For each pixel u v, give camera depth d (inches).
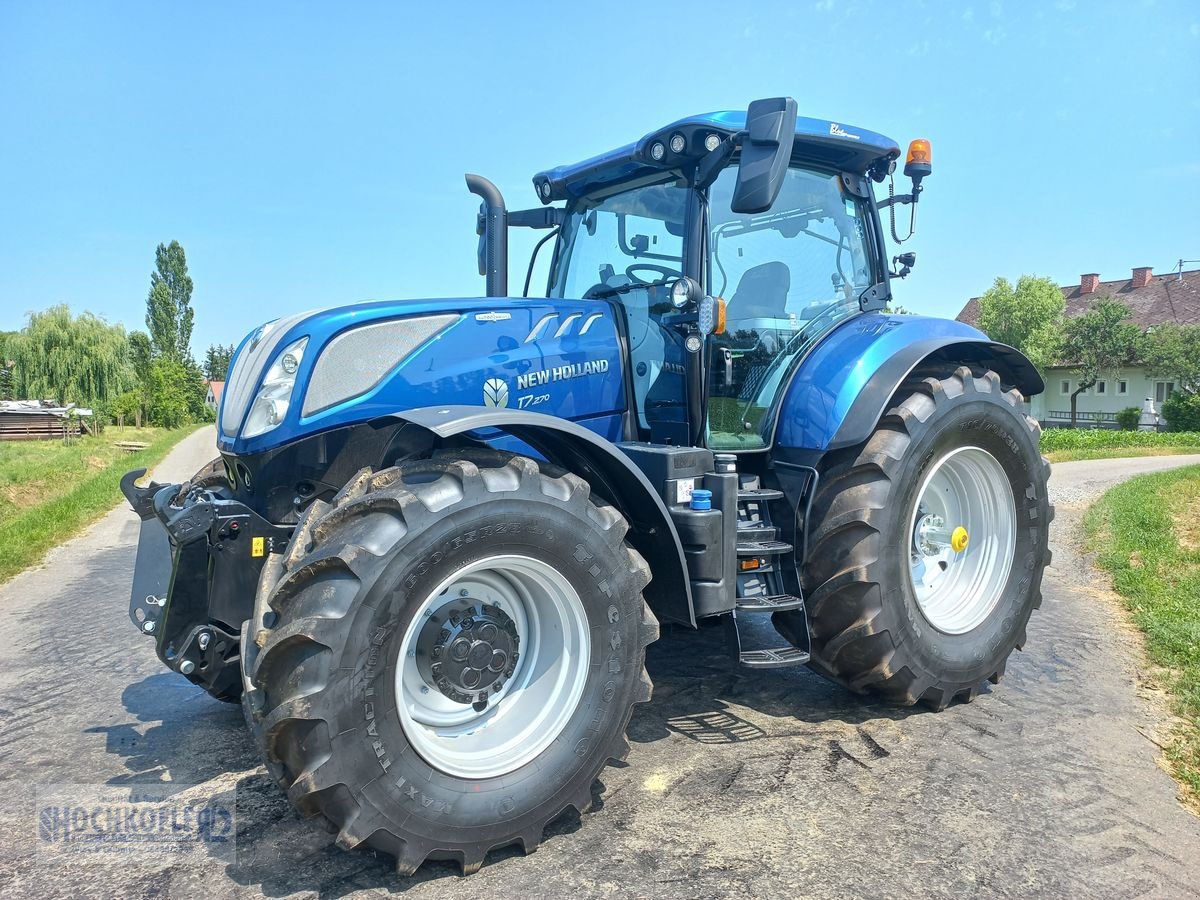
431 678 99.0
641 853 99.0
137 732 139.0
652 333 147.0
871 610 133.0
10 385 1590.8
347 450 118.6
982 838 101.7
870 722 138.8
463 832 93.7
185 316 2962.6
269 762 90.4
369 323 121.0
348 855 99.4
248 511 114.5
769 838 101.9
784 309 152.9
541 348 135.3
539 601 107.3
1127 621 201.3
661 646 179.9
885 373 140.7
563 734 102.9
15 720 144.9
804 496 137.6
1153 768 121.1
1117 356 1605.6
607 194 161.8
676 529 122.6
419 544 91.2
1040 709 144.7
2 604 238.2
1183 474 481.1
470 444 117.6
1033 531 159.3
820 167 159.8
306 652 86.8
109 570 288.7
